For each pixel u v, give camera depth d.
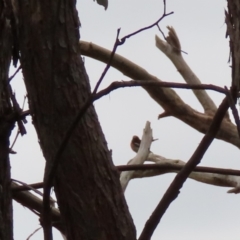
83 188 5.51
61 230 6.25
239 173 5.90
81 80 5.54
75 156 5.49
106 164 5.62
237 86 4.40
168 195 5.11
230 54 4.52
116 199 5.62
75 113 5.45
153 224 5.11
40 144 5.65
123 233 5.57
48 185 4.67
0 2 5.21
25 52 5.47
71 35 5.52
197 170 5.91
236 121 4.18
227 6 4.48
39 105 5.47
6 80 5.18
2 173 5.04
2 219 4.91
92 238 5.50
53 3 5.45
